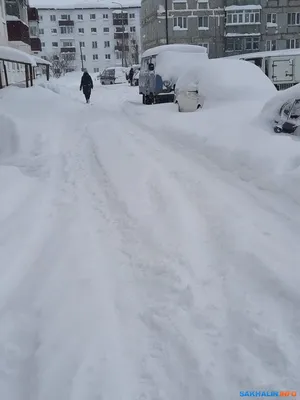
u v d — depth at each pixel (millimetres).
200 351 3271
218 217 5453
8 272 4504
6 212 5953
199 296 3914
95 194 6691
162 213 5719
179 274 4250
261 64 31078
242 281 4098
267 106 9289
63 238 5238
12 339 3580
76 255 4805
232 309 3713
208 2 50188
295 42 50531
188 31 50812
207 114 11914
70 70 78250
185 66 19062
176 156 8656
